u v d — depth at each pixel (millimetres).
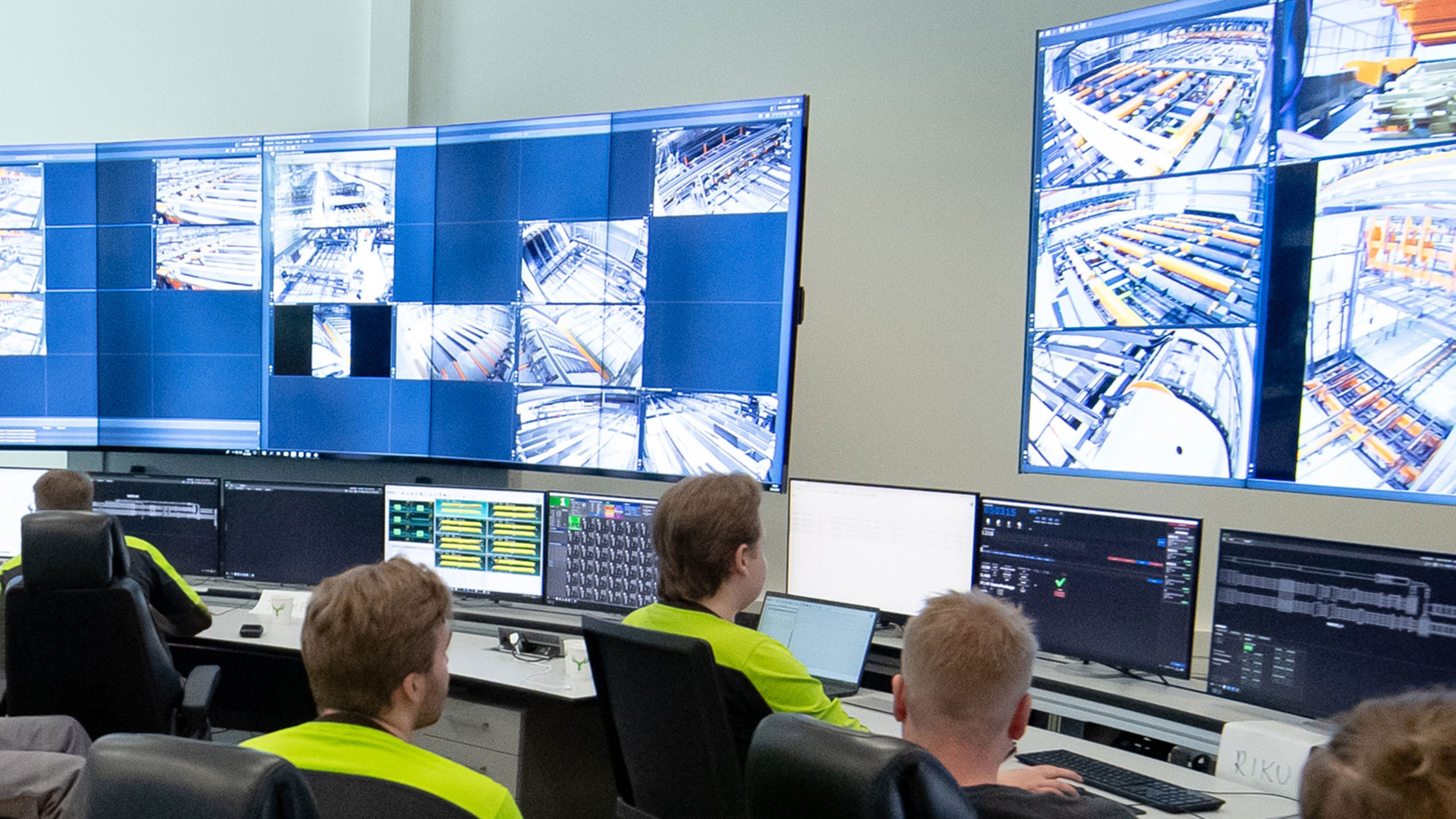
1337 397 2430
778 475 3488
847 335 3764
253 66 4633
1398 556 2078
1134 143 2791
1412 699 765
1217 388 2639
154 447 4348
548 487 4141
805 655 2803
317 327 4191
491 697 3035
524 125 3900
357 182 4133
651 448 3713
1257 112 2559
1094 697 2543
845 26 3742
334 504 3701
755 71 3912
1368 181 2377
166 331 4316
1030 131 3379
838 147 3764
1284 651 2248
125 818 997
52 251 4387
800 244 3451
